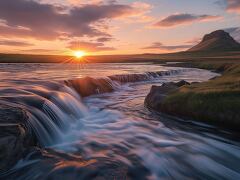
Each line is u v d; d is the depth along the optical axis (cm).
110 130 1232
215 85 1633
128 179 729
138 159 880
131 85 3338
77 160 800
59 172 689
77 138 1085
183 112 1352
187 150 988
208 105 1250
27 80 2081
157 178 760
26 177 672
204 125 1240
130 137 1130
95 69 5488
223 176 798
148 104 1720
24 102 1122
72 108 1475
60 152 880
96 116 1526
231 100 1198
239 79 1777
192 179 768
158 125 1330
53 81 2017
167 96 1557
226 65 6197
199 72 5884
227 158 933
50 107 1200
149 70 5412
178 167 844
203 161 895
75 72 4022
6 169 672
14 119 812
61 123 1180
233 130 1122
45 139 962
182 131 1229
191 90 1520
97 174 686
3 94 1266
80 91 2167
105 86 2623
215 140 1102
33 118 973
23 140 764
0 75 3000
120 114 1573
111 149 966
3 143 674
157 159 891
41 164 735
